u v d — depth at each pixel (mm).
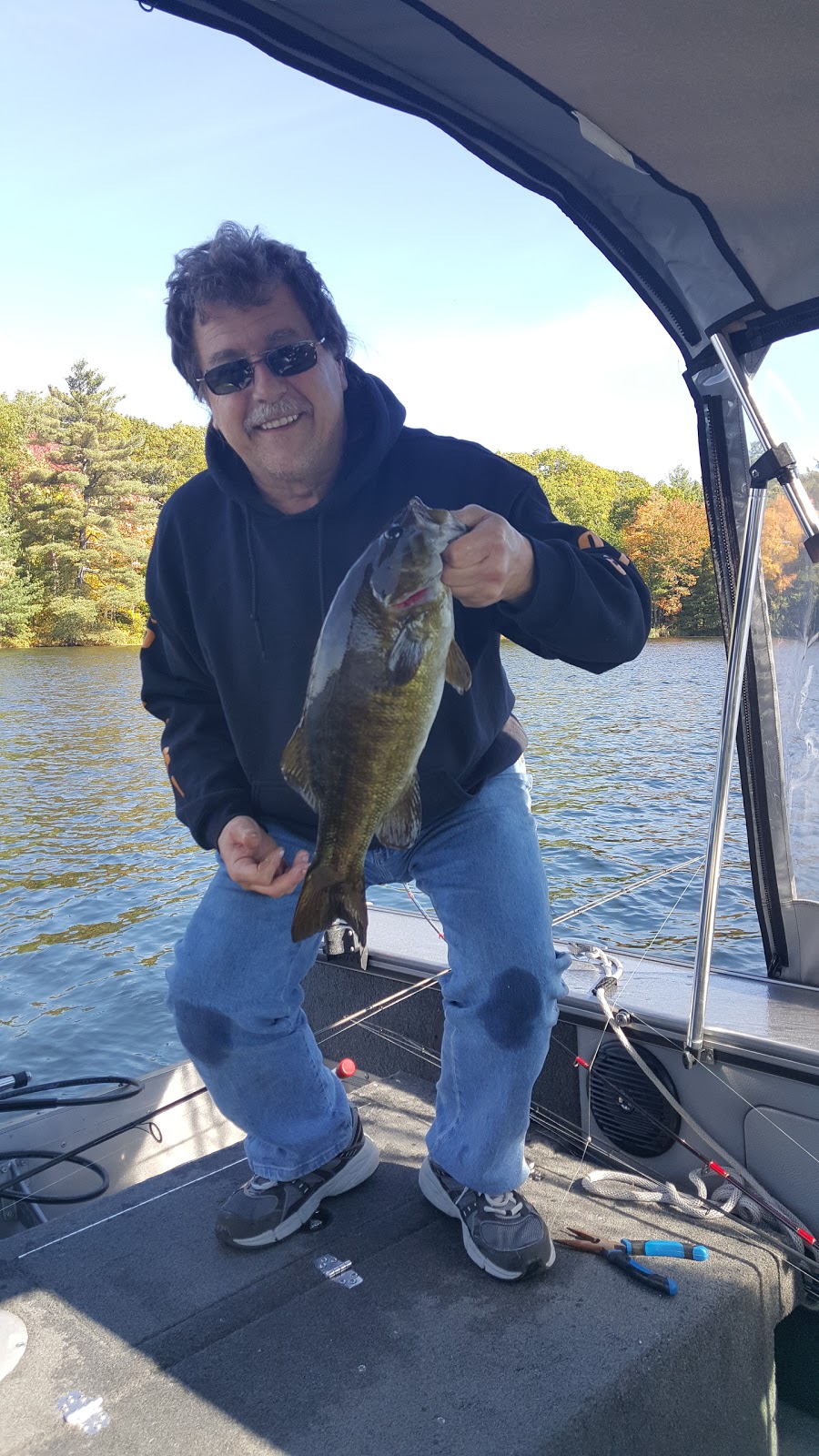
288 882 2215
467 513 1988
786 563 2814
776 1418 2402
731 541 2920
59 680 41438
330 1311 2225
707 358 2721
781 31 1804
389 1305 2240
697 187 2271
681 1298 2211
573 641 2184
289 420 2273
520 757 2625
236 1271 2389
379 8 1989
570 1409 1898
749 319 2576
